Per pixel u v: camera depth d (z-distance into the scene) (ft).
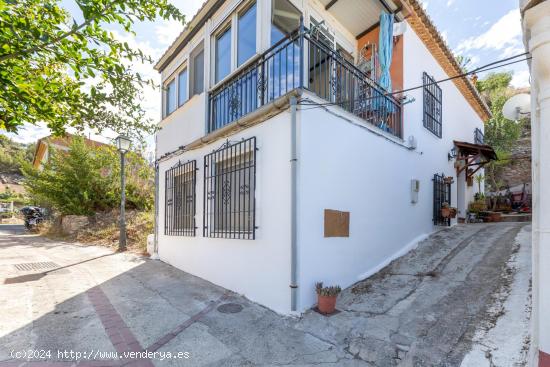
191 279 18.24
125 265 22.17
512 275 12.32
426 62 24.30
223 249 16.55
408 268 15.92
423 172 22.67
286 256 12.48
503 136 45.65
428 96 24.40
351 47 22.63
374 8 20.04
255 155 14.39
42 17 8.27
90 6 7.86
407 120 20.93
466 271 13.99
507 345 8.03
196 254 19.11
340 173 14.57
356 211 15.44
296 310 11.91
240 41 18.75
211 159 18.12
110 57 9.25
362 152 16.22
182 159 21.77
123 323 11.82
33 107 9.49
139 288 16.46
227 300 14.29
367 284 14.51
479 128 39.14
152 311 13.05
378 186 17.31
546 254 5.85
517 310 9.56
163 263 22.85
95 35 8.57
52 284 16.98
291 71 17.26
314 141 13.23
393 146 19.08
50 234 42.32
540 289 5.93
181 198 21.65
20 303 13.76
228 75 18.79
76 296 14.98
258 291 13.85
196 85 23.17
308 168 12.84
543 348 5.79
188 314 12.69
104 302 14.16
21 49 7.82
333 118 14.43
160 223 24.62
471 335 8.90
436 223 23.45
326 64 17.84
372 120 18.35
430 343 8.92
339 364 8.86
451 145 28.63
